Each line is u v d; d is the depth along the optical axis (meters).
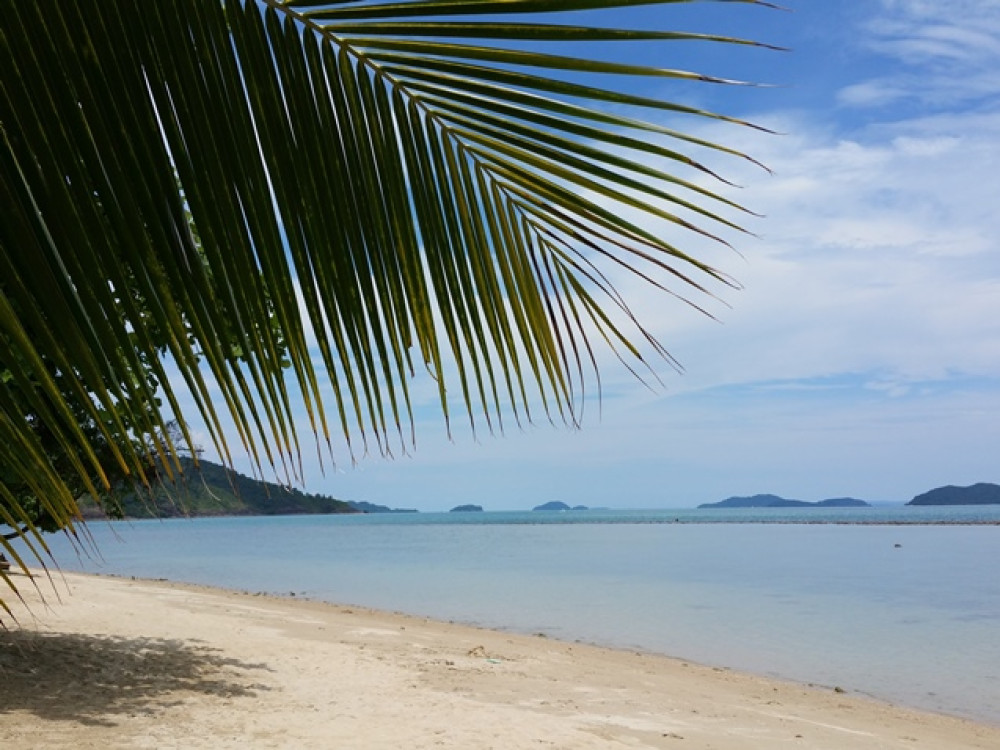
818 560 52.91
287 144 1.18
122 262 1.18
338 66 1.18
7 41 1.06
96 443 5.26
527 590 32.06
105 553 60.91
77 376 1.09
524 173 1.21
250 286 1.16
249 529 152.62
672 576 39.81
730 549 67.38
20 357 1.13
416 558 55.34
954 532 102.06
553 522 197.12
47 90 1.07
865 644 19.86
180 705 8.09
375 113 1.20
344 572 41.59
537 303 1.27
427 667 12.37
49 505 1.17
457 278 1.27
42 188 1.07
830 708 12.44
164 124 1.12
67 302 1.07
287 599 25.72
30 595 16.62
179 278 1.12
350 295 1.23
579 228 1.22
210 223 1.14
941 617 24.88
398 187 1.22
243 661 11.08
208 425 1.13
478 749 7.60
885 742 10.09
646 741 8.74
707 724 10.04
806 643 19.83
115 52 1.10
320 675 10.69
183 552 63.72
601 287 1.23
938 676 16.17
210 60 1.14
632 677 13.59
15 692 7.84
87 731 6.83
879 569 45.00
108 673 9.16
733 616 24.58
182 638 12.60
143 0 1.11
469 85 1.15
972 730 11.60
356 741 7.42
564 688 11.69
